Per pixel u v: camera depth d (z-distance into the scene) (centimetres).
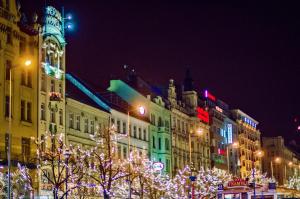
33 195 5344
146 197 6912
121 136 7400
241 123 14300
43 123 6081
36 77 6084
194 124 10719
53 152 5300
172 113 9738
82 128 6788
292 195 5466
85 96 7494
